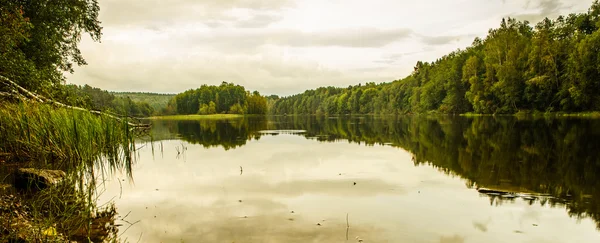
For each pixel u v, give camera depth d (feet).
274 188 20.70
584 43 122.72
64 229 13.48
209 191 20.04
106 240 12.66
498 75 153.58
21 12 40.27
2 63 38.73
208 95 372.79
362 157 33.09
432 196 18.53
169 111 342.64
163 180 23.16
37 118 29.55
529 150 35.86
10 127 28.30
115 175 24.90
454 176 23.63
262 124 119.75
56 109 32.91
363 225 14.23
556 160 29.48
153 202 17.81
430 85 219.00
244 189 20.49
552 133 54.60
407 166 27.78
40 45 52.42
